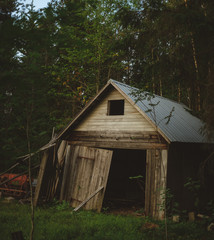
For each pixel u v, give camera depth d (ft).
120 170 47.09
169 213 29.50
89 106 38.06
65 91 66.74
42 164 33.71
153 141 32.07
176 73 24.49
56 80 62.39
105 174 33.01
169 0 28.45
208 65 20.61
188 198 33.42
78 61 59.98
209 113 18.98
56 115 64.28
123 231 22.15
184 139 31.60
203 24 17.33
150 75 25.59
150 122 31.27
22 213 27.35
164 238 20.98
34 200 32.65
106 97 37.93
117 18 24.97
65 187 37.81
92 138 37.93
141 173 44.91
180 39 23.13
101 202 31.68
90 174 35.06
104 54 60.80
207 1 20.89
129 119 34.96
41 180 33.17
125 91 34.91
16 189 37.60
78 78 67.00
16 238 12.11
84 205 33.63
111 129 36.37
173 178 31.09
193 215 28.68
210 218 25.38
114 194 45.83
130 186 45.21
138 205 39.17
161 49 24.21
